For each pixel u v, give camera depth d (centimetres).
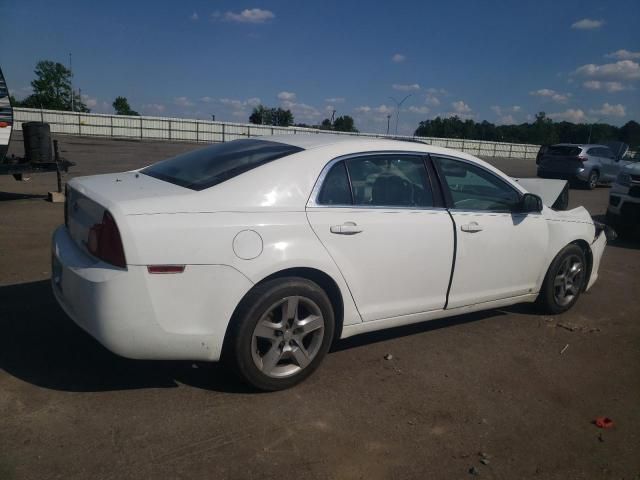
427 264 390
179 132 4862
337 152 362
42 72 7694
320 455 276
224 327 307
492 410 333
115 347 291
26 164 977
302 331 335
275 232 319
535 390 364
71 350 369
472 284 425
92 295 287
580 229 507
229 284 305
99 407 303
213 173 343
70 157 2189
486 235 423
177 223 295
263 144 386
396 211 375
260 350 331
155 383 333
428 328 463
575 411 340
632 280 679
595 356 428
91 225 307
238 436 286
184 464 260
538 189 571
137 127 4716
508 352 424
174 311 295
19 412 293
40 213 870
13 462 253
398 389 351
